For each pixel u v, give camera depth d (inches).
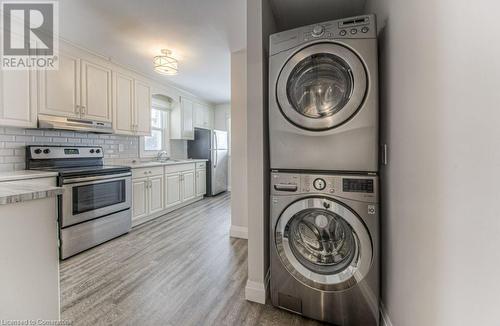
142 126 145.9
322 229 59.2
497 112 22.1
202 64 131.1
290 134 57.1
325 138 54.3
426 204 35.4
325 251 59.0
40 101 94.1
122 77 131.3
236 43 105.7
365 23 50.8
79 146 119.4
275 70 58.4
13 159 95.2
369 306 52.6
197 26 90.9
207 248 101.4
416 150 38.6
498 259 22.0
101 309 61.6
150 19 86.4
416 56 38.5
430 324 34.3
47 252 40.1
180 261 89.2
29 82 90.9
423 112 36.2
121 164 140.0
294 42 56.2
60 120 99.1
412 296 40.2
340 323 55.2
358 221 52.2
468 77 26.1
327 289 55.5
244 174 114.3
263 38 63.8
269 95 59.4
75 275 78.5
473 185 25.4
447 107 30.1
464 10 26.7
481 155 24.1
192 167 186.7
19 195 35.5
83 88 109.8
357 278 52.9
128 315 59.5
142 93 146.3
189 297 66.9
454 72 28.6
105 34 96.8
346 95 53.7
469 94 25.9
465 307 26.7
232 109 116.6
